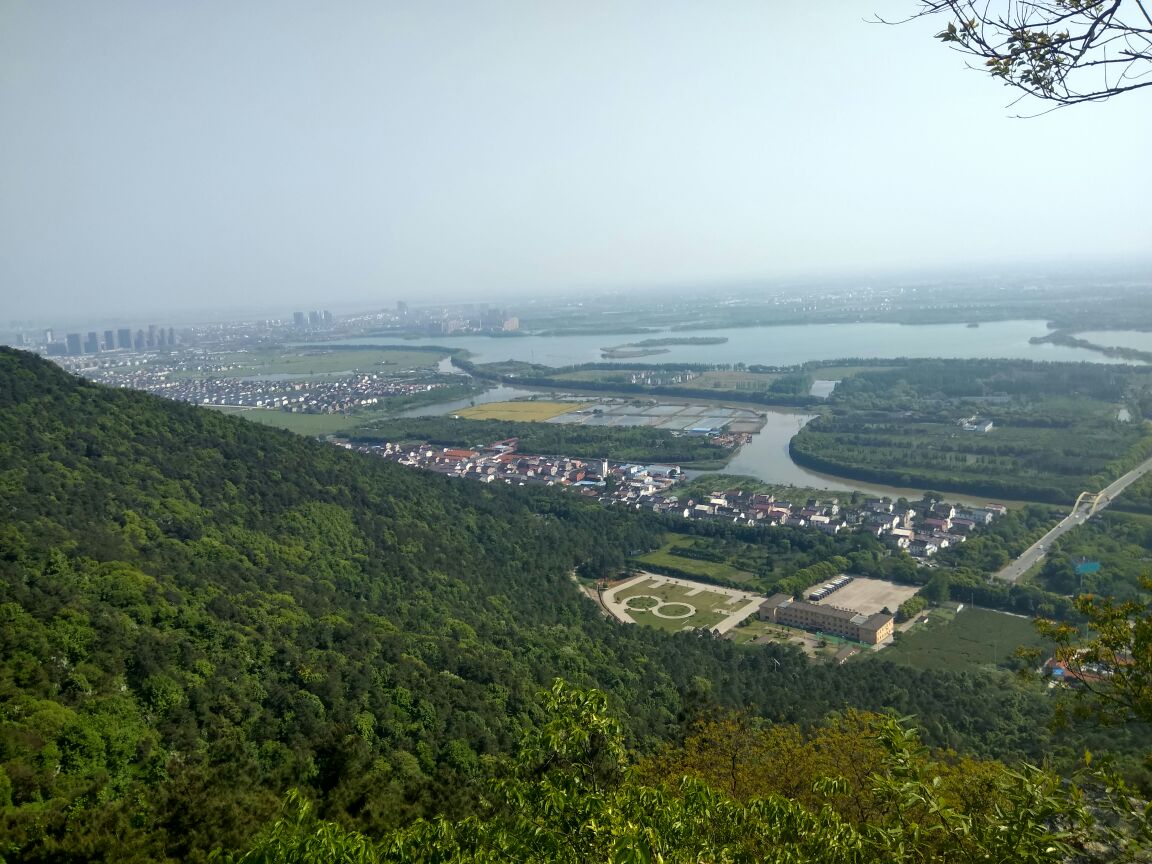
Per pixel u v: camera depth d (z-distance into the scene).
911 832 25.17
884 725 27.34
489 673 92.50
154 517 114.31
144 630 79.69
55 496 107.44
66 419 133.25
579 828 26.86
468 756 74.12
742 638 129.12
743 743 58.53
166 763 62.47
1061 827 25.48
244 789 54.16
